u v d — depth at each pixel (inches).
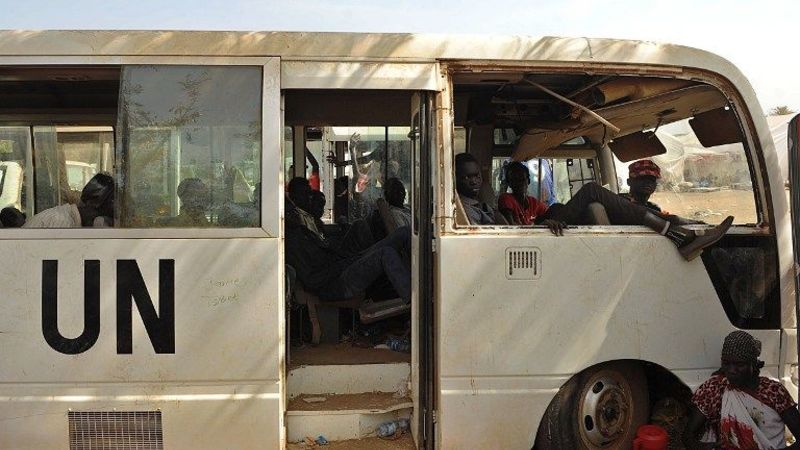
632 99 164.1
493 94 184.9
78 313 139.1
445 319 142.9
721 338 151.6
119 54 141.6
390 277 170.9
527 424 144.9
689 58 153.6
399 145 239.6
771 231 154.1
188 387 140.4
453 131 146.9
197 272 140.2
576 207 161.9
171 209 142.2
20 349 138.9
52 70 144.9
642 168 180.7
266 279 140.9
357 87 143.8
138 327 139.4
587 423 151.9
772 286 153.6
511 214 201.3
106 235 139.6
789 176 138.5
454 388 143.3
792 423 138.4
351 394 160.9
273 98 142.9
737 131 157.6
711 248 152.0
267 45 143.4
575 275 146.3
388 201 215.9
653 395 169.5
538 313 144.9
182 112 142.9
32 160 213.0
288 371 158.7
